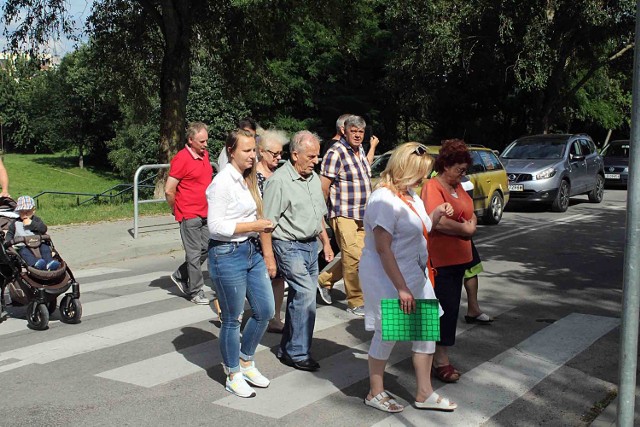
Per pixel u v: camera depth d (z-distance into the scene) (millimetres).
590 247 11852
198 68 34125
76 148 58781
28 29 19266
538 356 5953
